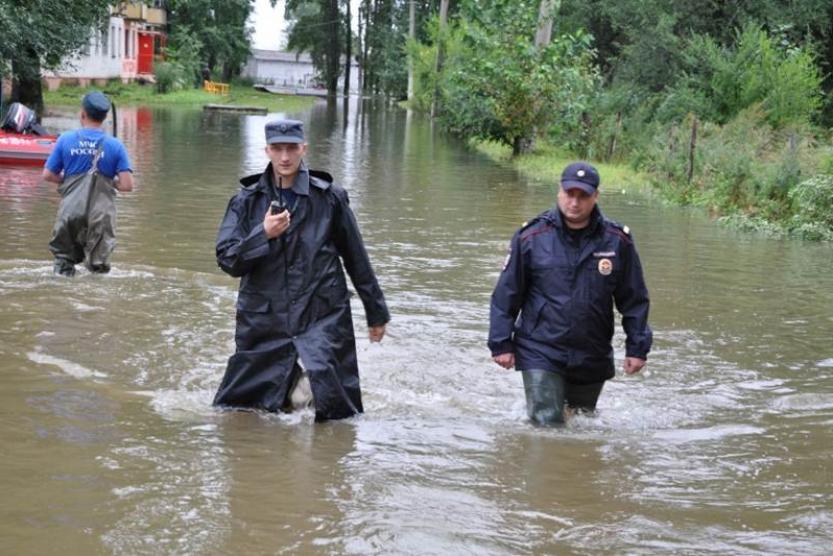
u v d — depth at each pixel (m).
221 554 5.55
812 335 11.94
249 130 47.34
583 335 8.36
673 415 8.81
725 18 46.44
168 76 85.12
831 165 22.89
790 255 17.98
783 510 6.51
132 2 45.03
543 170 33.97
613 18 50.34
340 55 151.62
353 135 49.41
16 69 40.50
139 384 8.98
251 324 8.22
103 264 13.50
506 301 8.47
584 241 8.34
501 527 6.05
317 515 6.13
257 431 7.76
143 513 6.05
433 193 25.48
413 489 6.64
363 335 11.02
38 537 5.68
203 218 18.78
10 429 7.50
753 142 30.81
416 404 8.84
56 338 10.34
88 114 13.24
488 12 40.09
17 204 19.42
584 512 6.36
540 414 8.33
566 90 39.28
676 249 18.16
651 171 30.97
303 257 8.18
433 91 68.38
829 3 43.47
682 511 6.44
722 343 11.43
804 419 8.78
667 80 44.69
